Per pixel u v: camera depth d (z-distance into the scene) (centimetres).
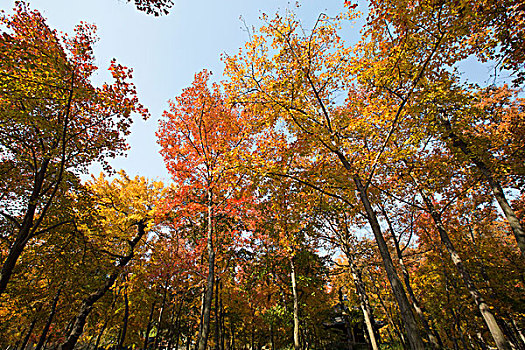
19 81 661
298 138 924
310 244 1397
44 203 952
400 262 1341
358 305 1978
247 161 841
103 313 1499
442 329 1859
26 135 884
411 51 666
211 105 1218
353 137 895
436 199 1416
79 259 1055
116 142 1022
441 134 888
